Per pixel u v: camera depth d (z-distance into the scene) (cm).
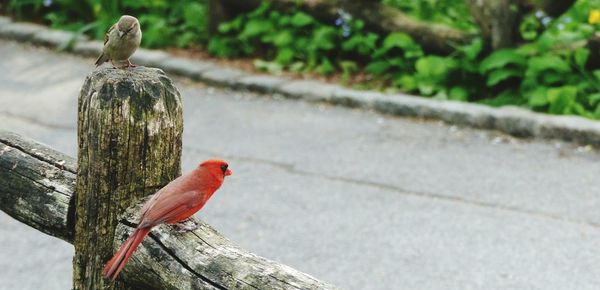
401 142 739
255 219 584
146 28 1054
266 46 984
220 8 995
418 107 797
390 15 900
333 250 539
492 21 814
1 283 496
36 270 512
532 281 502
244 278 214
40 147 288
